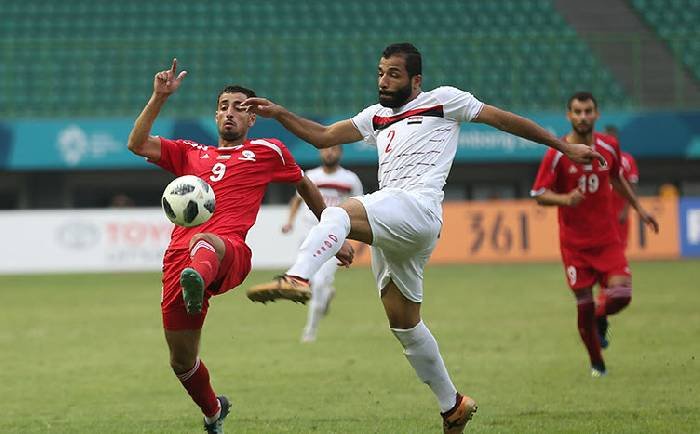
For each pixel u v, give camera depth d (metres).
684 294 67.62
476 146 107.25
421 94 26.52
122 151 104.06
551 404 31.98
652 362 40.41
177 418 30.69
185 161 26.83
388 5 130.25
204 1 129.00
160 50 121.62
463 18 129.25
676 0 131.50
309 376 38.47
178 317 25.31
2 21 124.81
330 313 61.34
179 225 25.12
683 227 99.44
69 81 119.31
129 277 89.31
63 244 94.19
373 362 41.88
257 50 123.00
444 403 26.86
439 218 25.94
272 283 22.53
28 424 29.81
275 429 28.42
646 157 109.50
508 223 99.25
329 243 23.80
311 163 105.06
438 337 48.88
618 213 50.34
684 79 124.12
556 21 129.25
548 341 47.28
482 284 77.50
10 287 81.00
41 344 48.72
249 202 26.25
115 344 48.62
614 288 38.38
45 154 103.25
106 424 29.70
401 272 26.25
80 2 127.81
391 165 26.30
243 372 39.59
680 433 27.02
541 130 26.08
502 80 122.69
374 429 28.34
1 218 93.75
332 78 121.25
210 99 118.75
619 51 126.19
